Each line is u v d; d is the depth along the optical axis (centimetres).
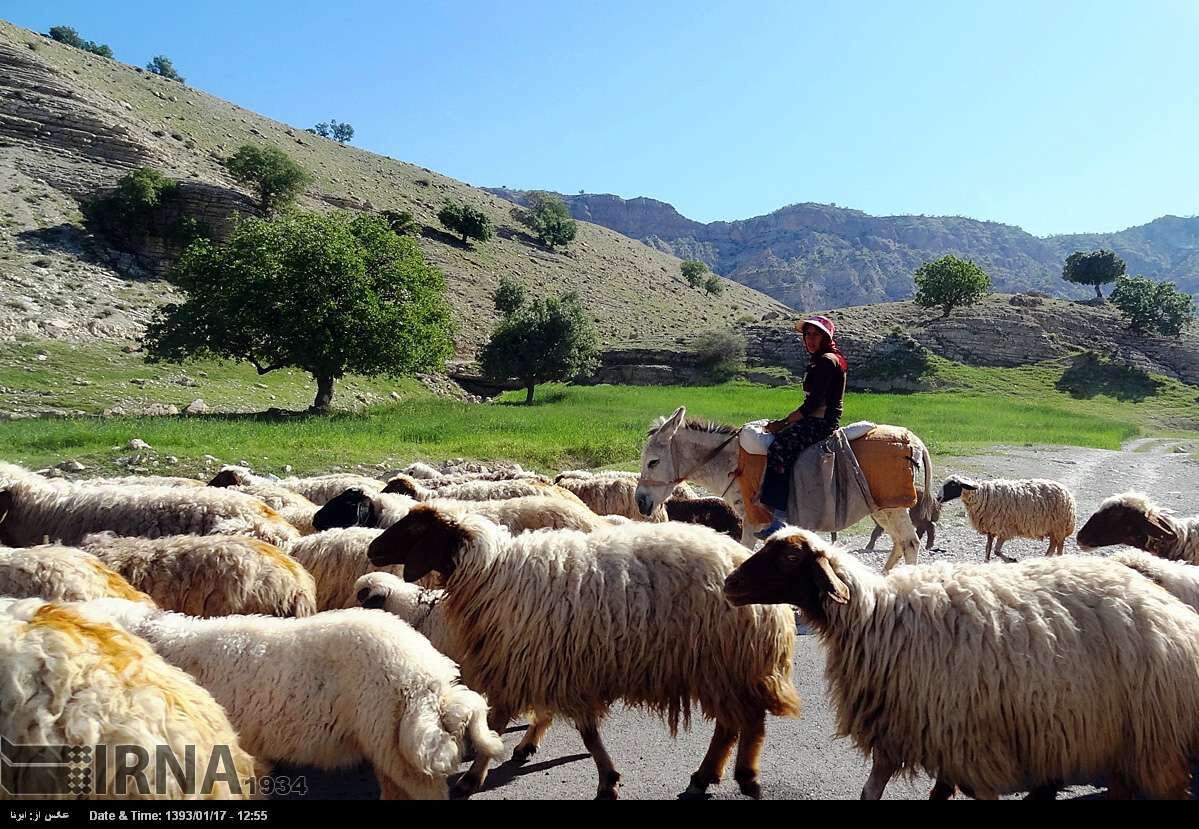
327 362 3222
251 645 445
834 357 826
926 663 418
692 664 484
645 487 898
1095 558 464
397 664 423
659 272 12812
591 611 481
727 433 883
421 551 509
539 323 5469
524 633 486
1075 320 8531
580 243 12419
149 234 5722
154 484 1020
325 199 8750
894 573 461
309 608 598
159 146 6981
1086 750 403
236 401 3466
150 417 2538
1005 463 2378
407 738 398
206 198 6047
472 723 420
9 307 3972
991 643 410
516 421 2867
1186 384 7612
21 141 6131
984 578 445
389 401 4488
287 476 1616
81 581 509
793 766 522
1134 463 2606
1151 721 400
